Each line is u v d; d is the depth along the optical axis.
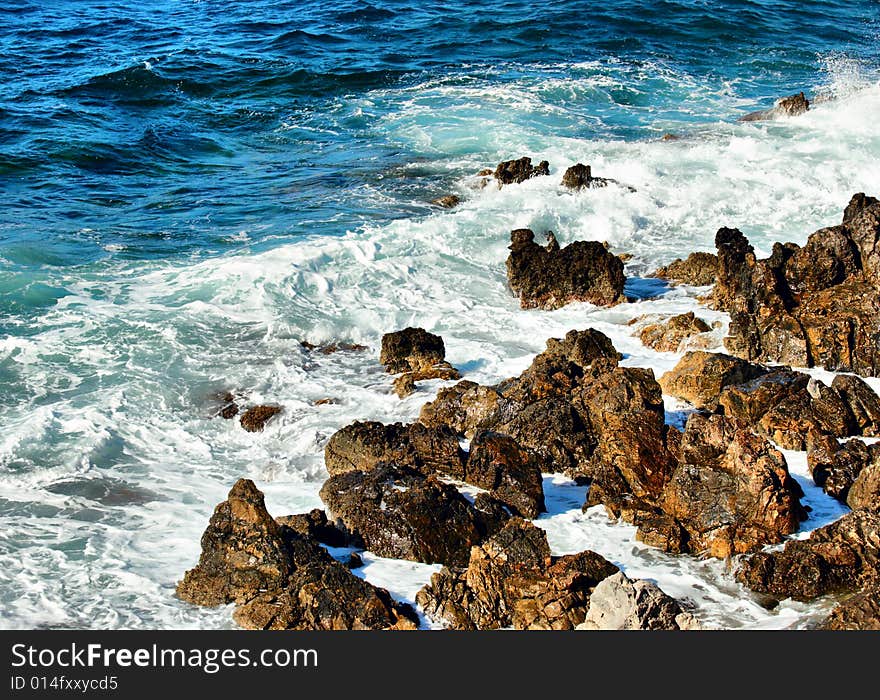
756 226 26.34
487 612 11.95
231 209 28.17
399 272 23.78
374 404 18.14
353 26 49.62
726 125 35.12
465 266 24.34
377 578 12.82
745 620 11.79
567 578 11.98
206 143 34.59
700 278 23.14
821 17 51.91
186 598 12.56
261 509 12.83
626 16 50.19
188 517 14.81
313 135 35.50
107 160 32.22
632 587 11.52
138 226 26.75
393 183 30.20
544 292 22.45
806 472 15.25
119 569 13.28
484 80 41.31
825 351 18.42
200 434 17.36
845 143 32.25
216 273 23.22
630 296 22.59
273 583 12.39
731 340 19.16
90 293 22.30
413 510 13.53
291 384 18.92
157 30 49.56
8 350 19.52
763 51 46.03
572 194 28.23
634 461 14.84
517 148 33.16
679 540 13.29
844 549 12.51
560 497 15.01
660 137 34.19
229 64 43.06
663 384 17.95
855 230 20.02
